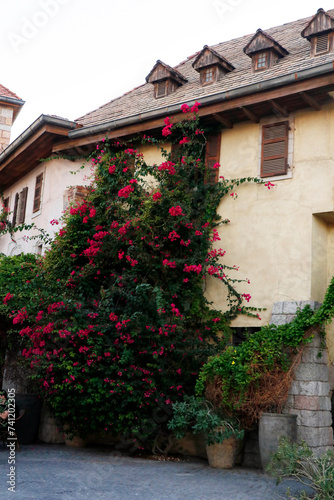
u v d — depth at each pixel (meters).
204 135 11.05
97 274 10.40
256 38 11.43
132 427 9.35
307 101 9.55
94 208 10.71
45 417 10.95
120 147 12.20
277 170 10.12
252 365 8.59
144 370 9.28
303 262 9.56
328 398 9.01
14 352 11.45
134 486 7.28
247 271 10.11
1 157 14.91
